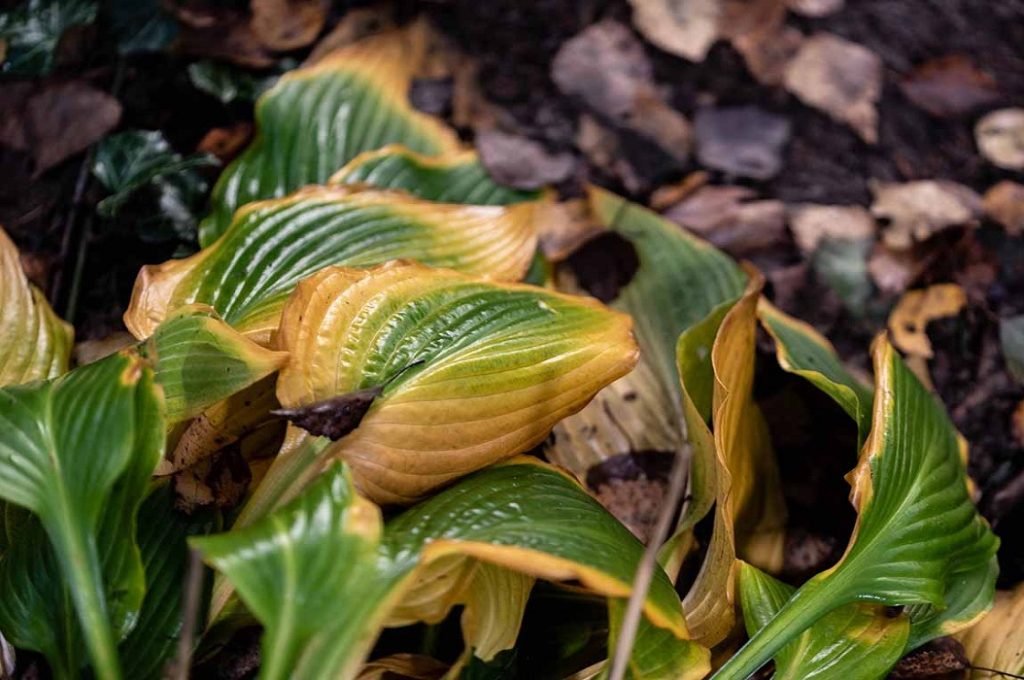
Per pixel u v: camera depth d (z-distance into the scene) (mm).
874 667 1058
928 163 1269
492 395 1050
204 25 1259
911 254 1238
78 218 1208
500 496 1040
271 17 1270
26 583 1047
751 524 1139
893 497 1068
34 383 1036
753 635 1057
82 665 1040
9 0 1255
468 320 1062
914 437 1083
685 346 1113
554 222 1217
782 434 1179
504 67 1284
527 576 1043
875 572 1060
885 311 1225
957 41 1311
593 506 1052
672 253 1197
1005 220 1250
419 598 1024
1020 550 1150
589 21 1303
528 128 1265
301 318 1046
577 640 1083
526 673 1078
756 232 1243
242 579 919
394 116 1212
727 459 1069
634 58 1294
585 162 1259
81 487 1012
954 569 1088
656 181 1258
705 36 1303
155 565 1057
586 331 1068
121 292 1189
